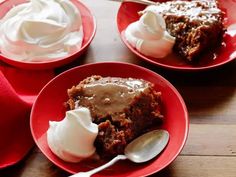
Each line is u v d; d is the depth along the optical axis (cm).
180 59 45
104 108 37
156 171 34
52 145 35
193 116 40
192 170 36
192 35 44
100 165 35
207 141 38
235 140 38
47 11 45
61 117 39
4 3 48
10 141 37
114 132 35
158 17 44
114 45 47
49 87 40
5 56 43
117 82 39
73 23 46
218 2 50
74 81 41
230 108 41
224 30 46
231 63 45
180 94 42
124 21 48
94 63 41
